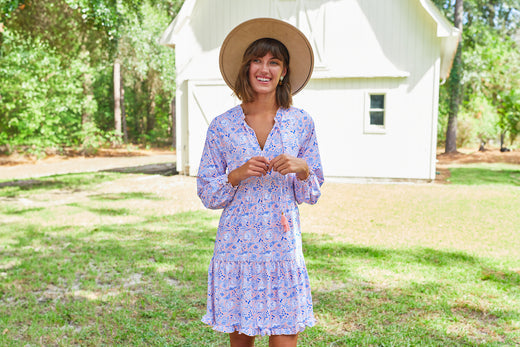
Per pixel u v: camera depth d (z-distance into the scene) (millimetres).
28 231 7352
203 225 7766
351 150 13250
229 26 13672
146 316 4039
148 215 8633
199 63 14000
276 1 13352
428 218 8211
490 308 4164
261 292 2430
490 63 22938
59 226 7738
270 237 2434
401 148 12945
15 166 20219
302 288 2469
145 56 21656
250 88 2529
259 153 2471
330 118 13312
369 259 5719
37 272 5277
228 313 2453
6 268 5508
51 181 13789
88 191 11836
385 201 9969
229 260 2447
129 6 14609
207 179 2512
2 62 17781
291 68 2629
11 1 10969
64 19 15844
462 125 26594
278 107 2588
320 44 13133
